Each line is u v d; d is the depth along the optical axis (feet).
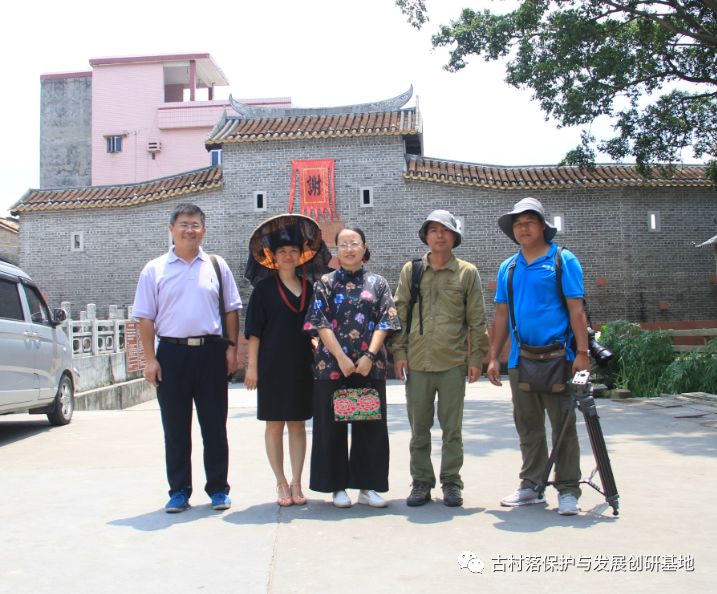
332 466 16.11
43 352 30.40
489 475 19.48
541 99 48.14
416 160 71.77
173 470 16.15
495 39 47.24
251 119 75.72
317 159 70.13
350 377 16.19
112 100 113.29
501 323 16.71
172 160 111.34
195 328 16.22
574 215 69.05
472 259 68.85
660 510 15.40
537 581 11.31
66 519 15.44
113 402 51.08
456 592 10.88
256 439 26.84
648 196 69.56
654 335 42.42
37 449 25.49
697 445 23.76
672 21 46.37
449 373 16.20
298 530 14.32
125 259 72.18
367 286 16.38
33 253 73.41
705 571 11.69
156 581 11.60
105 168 112.27
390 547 13.10
